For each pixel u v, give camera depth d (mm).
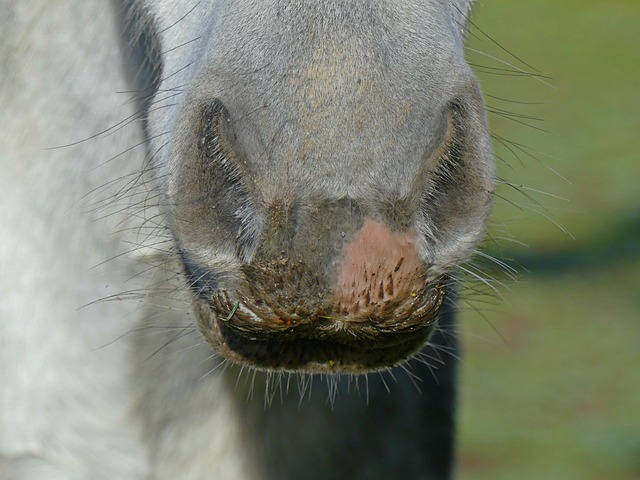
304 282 2002
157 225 2219
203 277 2053
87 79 2301
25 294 2330
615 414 4359
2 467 2359
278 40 2008
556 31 13289
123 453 2355
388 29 2012
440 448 2400
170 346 2338
